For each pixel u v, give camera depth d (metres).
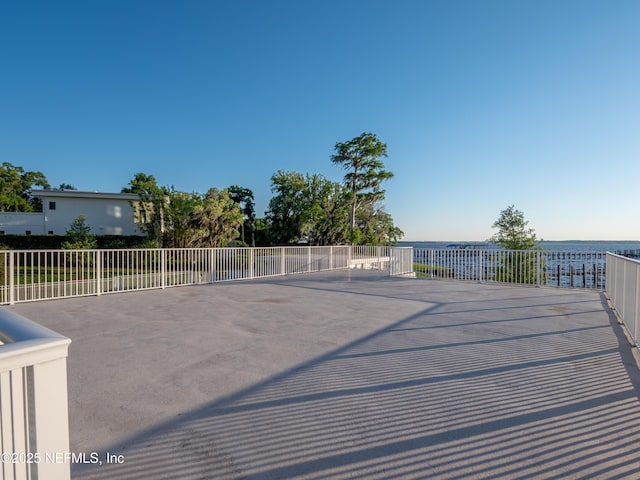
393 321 5.38
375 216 30.28
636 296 4.02
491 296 7.83
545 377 3.14
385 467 1.87
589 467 1.86
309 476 1.79
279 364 3.46
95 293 7.88
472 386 2.95
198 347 4.01
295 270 13.16
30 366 1.00
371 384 2.98
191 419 2.38
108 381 3.02
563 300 7.29
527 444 2.09
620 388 2.91
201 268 10.14
